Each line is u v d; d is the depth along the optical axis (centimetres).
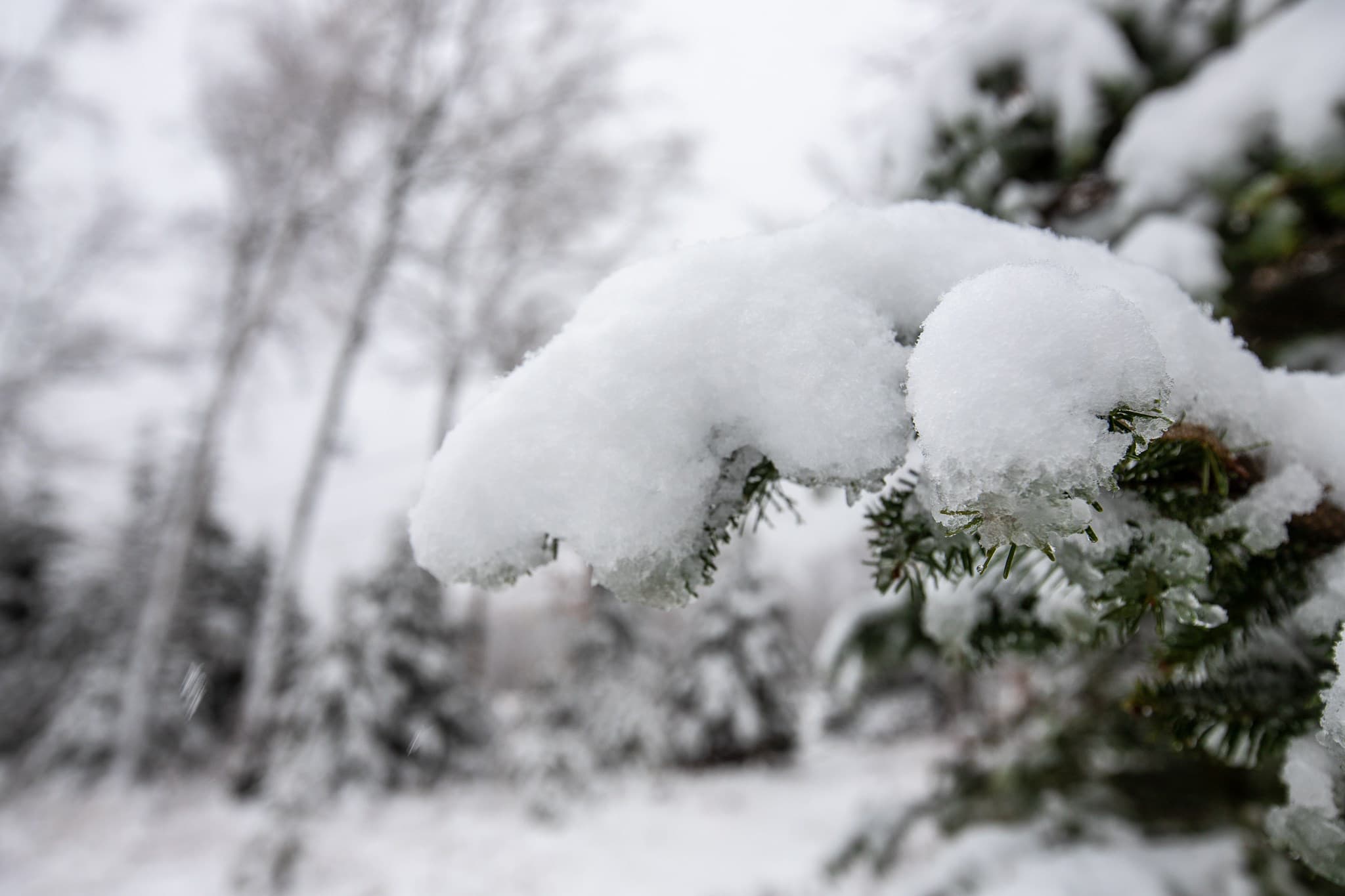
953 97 204
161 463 1485
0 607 1433
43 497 1505
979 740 270
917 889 226
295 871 603
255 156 1273
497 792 1004
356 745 983
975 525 35
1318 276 179
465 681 1191
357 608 1101
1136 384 35
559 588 1121
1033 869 209
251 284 1276
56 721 1106
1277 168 149
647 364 49
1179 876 190
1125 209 173
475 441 49
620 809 921
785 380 47
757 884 571
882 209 56
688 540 47
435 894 578
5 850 659
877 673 207
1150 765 203
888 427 44
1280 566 54
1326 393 54
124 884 586
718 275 52
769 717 1304
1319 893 119
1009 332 36
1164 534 47
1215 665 59
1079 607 70
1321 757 50
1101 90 188
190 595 1322
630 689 1305
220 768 1161
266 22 1212
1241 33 174
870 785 984
